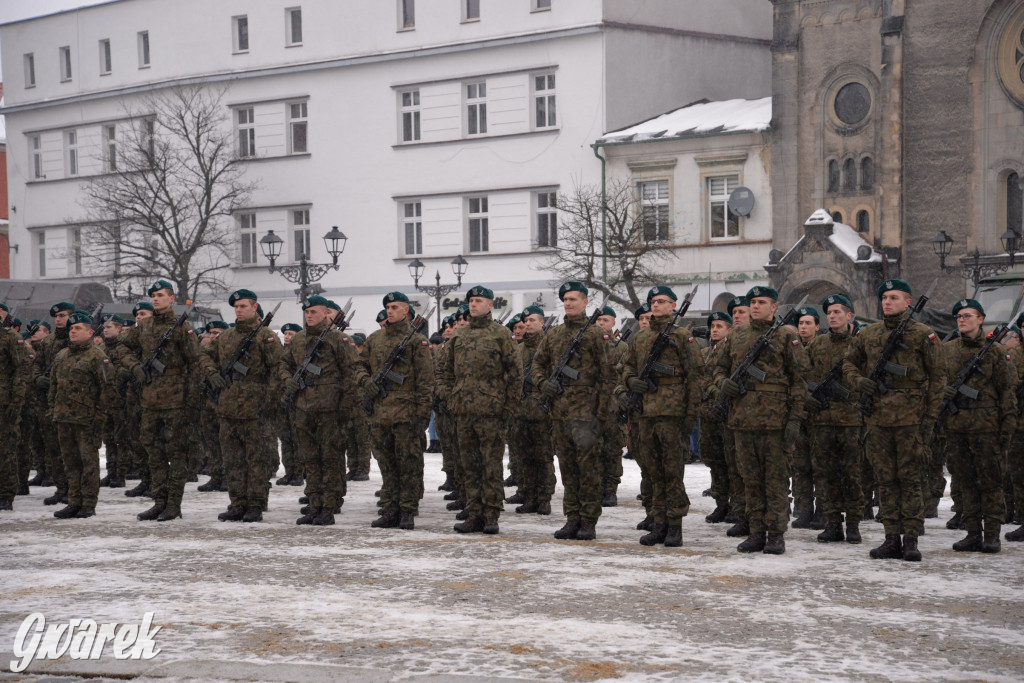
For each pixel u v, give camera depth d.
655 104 46.12
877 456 11.30
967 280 37.94
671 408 11.81
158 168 50.59
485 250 47.62
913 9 38.81
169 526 13.48
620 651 7.59
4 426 15.13
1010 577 10.28
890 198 39.00
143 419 14.01
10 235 60.44
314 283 45.28
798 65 40.78
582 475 12.41
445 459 17.61
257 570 10.50
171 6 54.47
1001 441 11.78
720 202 42.47
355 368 13.41
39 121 59.03
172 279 51.09
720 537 12.63
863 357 11.59
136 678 7.05
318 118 51.00
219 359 13.98
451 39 47.84
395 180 49.22
